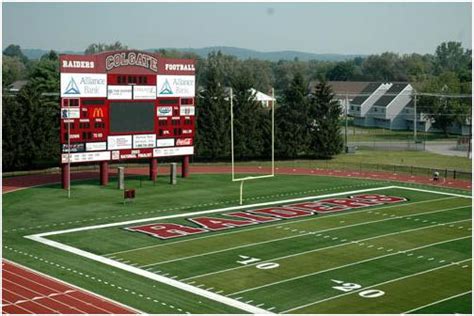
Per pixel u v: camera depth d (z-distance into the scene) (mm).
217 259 41562
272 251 43406
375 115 143500
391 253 43062
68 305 33031
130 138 65312
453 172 75875
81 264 40344
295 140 90312
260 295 35062
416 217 53500
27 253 42625
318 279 37719
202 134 86562
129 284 36625
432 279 37750
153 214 54094
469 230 49250
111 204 57719
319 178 73438
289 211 55438
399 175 76000
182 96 68438
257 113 89188
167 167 81250
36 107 79125
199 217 53094
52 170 78688
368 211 55562
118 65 63688
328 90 93375
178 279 37656
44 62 118125
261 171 78875
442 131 130000
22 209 55594
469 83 133375
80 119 62062
